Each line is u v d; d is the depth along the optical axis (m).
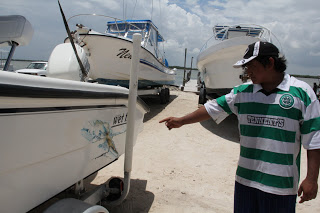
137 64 2.36
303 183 1.57
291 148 1.62
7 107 1.42
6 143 1.46
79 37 6.63
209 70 7.45
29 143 1.61
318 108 1.56
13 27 2.31
